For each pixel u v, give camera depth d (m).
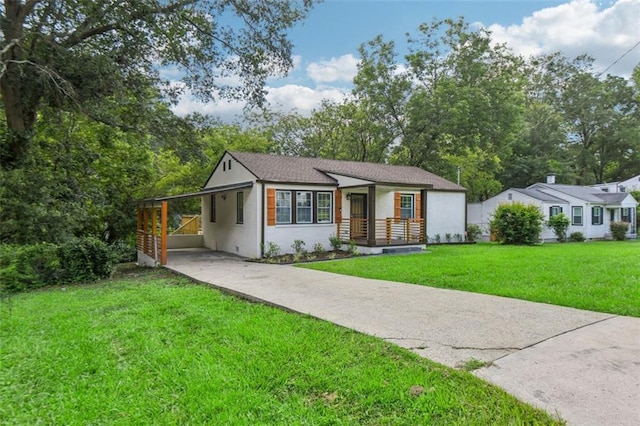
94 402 2.91
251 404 2.79
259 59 12.47
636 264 9.50
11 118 10.53
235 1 11.16
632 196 26.22
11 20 9.39
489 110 23.53
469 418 2.52
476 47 23.59
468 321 4.74
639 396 2.75
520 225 17.61
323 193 14.75
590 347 3.76
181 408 2.79
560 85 36.34
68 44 10.45
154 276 10.07
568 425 2.39
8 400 2.98
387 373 3.24
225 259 13.17
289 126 29.70
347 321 4.84
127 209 17.45
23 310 6.03
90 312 5.75
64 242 10.27
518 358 3.50
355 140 27.33
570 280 7.31
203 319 5.10
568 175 32.81
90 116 11.55
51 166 12.40
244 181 14.30
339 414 2.64
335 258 12.58
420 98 22.88
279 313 5.38
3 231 9.59
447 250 14.40
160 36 11.00
